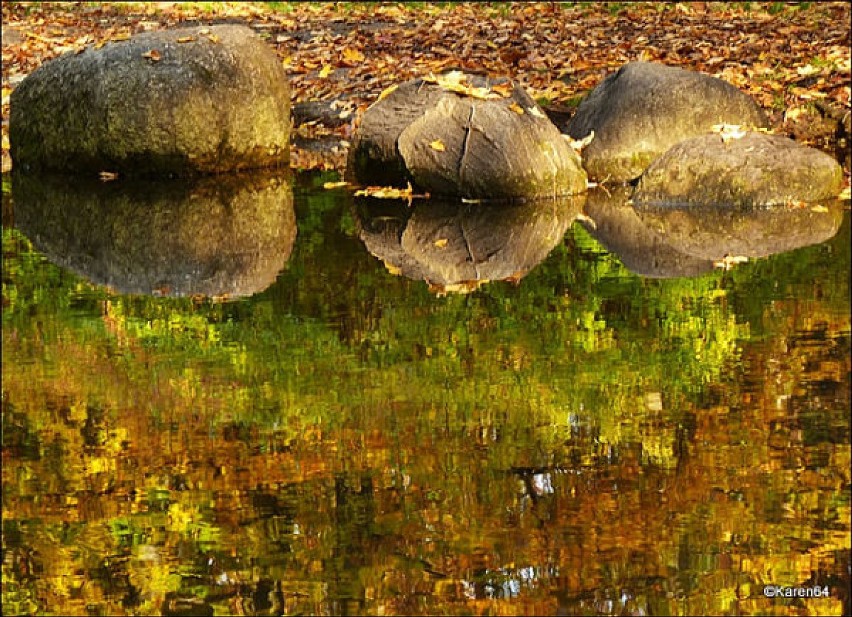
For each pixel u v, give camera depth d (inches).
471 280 443.2
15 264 476.4
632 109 596.7
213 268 466.3
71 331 392.2
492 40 869.8
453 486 271.0
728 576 232.1
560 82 740.7
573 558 240.8
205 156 625.9
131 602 227.1
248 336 383.6
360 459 286.2
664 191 558.9
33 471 283.6
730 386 328.2
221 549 245.9
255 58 639.8
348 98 732.0
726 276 440.1
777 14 922.1
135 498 268.1
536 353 359.6
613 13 972.6
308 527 253.4
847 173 592.7
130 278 456.1
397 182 597.6
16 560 244.1
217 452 291.9
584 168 600.1
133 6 1093.1
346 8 1067.3
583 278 442.6
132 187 609.6
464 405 318.3
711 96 595.8
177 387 336.5
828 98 672.4
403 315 402.0
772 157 550.9
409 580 233.1
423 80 607.8
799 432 298.4
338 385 335.0
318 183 617.9
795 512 257.6
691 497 260.8
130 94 616.1
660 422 304.3
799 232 502.3
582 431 301.1
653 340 368.8
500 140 572.7
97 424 310.8
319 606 225.3
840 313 390.3
